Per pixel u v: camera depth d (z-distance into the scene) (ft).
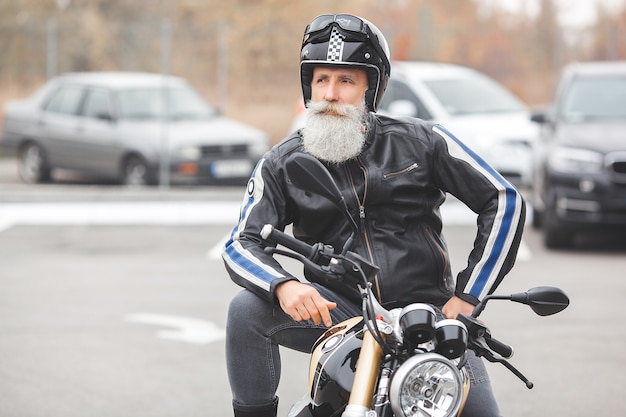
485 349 16.20
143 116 86.63
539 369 35.35
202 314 43.88
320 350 16.44
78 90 89.66
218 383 33.88
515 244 17.94
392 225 18.42
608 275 52.47
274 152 18.67
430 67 80.59
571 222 59.00
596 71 67.56
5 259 57.52
